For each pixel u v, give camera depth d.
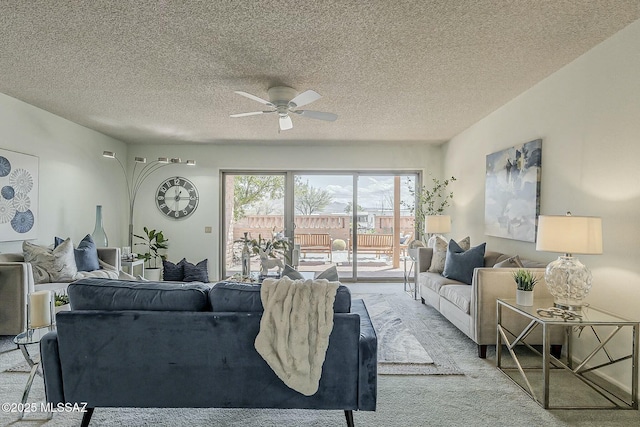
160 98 3.90
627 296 2.47
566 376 2.72
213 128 5.25
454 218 5.79
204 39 2.59
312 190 6.66
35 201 4.22
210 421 2.09
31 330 2.29
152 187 6.49
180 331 1.91
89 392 1.94
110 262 4.79
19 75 3.27
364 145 6.44
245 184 6.69
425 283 4.58
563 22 2.37
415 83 3.46
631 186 2.44
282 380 1.87
